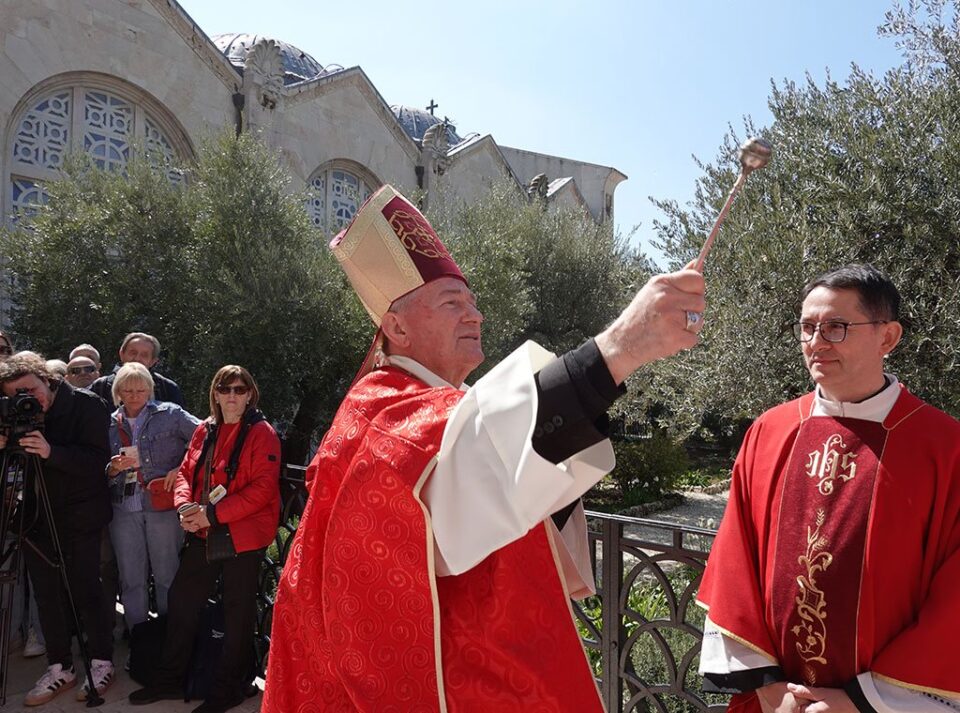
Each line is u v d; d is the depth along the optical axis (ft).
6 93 36.78
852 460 5.70
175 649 11.65
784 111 25.62
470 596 3.54
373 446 3.54
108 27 40.83
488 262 40.88
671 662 8.19
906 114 22.84
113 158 41.55
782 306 23.17
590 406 2.92
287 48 66.39
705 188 27.07
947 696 4.95
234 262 33.73
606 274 51.85
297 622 4.00
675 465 47.55
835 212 23.48
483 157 66.69
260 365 33.65
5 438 11.33
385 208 4.44
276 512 11.60
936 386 21.29
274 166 36.99
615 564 8.67
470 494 3.11
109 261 34.01
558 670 3.51
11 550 11.63
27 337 33.83
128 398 13.79
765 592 5.88
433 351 4.30
